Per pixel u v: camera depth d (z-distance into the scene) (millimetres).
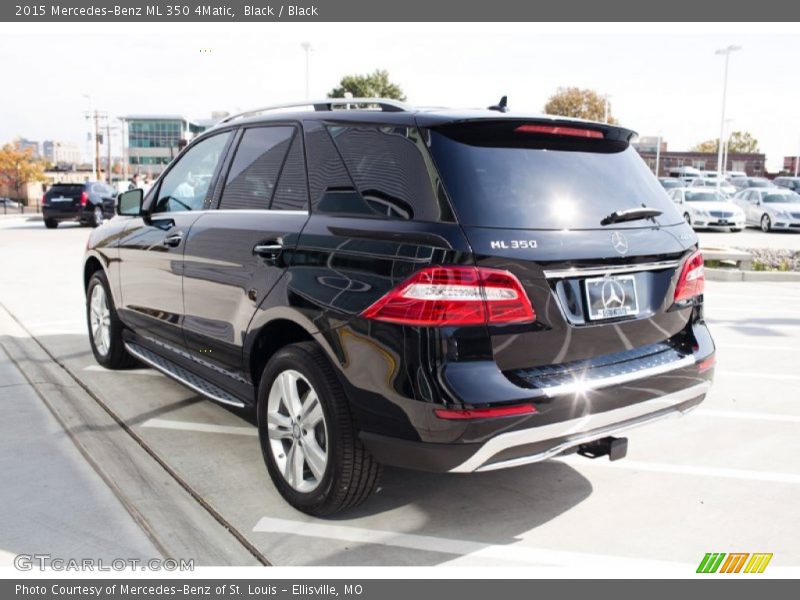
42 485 3619
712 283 11461
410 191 2922
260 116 3959
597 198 3125
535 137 3164
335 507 3156
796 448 4262
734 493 3652
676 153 78625
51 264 12531
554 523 3322
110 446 4125
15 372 5664
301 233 3275
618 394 2963
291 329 3402
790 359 6367
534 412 2754
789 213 22906
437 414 2680
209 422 4582
